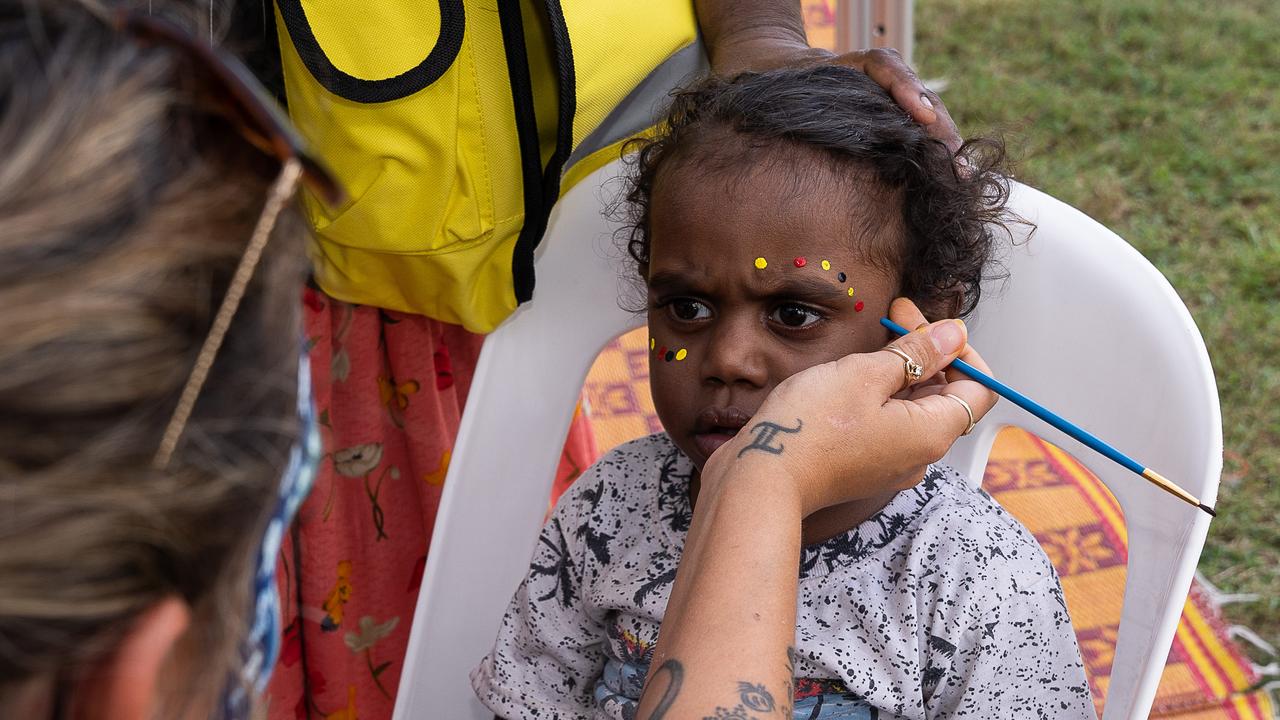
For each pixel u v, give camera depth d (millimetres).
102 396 393
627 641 1140
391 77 1112
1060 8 4160
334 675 1553
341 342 1392
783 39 1315
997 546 1033
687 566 751
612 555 1181
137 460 407
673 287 1046
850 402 824
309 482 552
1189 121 3490
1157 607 1104
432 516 1533
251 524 463
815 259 997
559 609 1207
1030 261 1224
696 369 1052
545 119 1271
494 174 1202
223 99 460
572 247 1352
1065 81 3709
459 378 1531
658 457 1212
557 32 1136
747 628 692
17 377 375
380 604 1577
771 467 775
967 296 1157
